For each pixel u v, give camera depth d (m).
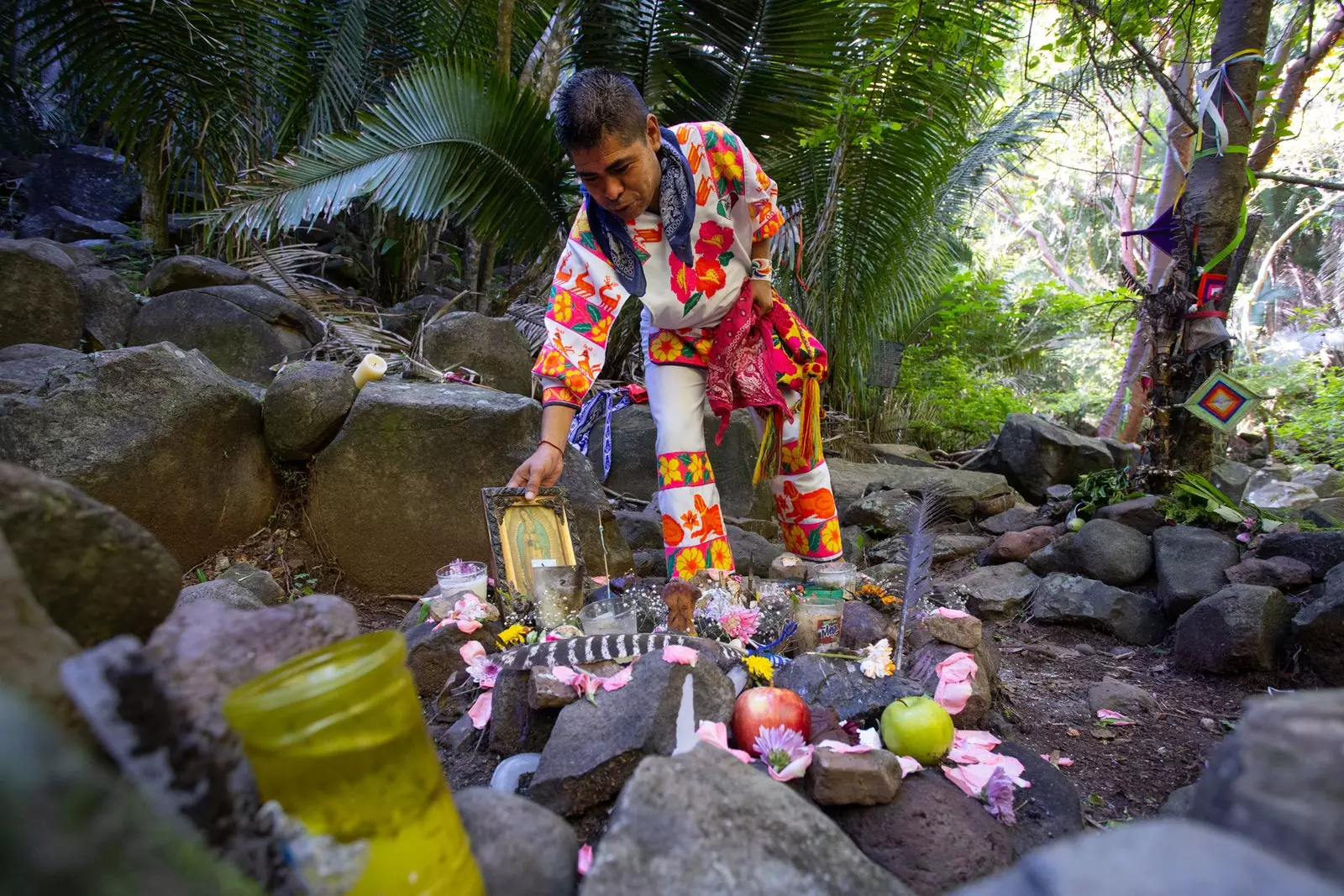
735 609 1.88
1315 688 2.17
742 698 1.49
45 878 0.43
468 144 4.24
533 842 0.97
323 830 0.77
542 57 5.31
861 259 5.97
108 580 0.89
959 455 6.90
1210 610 2.40
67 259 3.67
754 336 2.16
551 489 2.18
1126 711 2.14
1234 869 0.53
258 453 2.78
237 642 0.88
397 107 4.25
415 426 2.77
